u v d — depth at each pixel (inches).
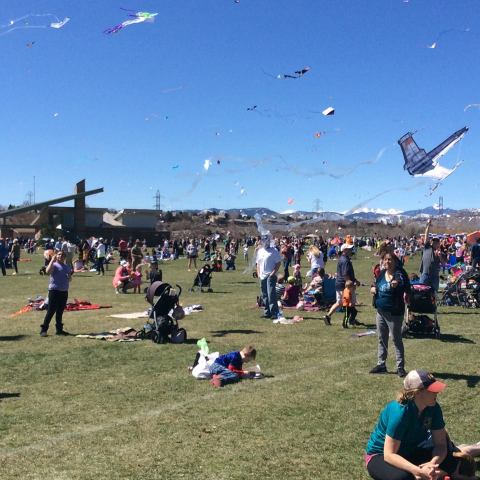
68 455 221.1
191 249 1387.8
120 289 850.1
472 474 187.9
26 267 1487.5
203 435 242.8
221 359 341.1
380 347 349.4
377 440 187.6
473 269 677.9
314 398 295.6
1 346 432.8
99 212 3531.0
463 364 372.5
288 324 539.8
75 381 330.0
